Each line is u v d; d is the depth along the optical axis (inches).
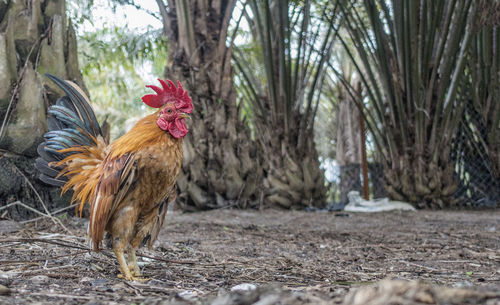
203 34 332.2
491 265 143.9
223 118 330.3
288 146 352.2
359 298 65.2
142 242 127.2
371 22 347.9
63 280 105.3
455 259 156.1
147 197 111.9
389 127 363.6
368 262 150.3
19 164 191.2
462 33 334.0
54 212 193.6
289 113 354.3
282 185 345.4
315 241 199.8
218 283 109.6
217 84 331.9
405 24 336.5
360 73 365.1
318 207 361.7
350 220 283.7
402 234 223.3
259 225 253.1
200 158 326.0
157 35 365.7
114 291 96.5
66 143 132.3
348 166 474.0
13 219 187.8
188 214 302.7
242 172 335.3
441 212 328.5
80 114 138.4
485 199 384.8
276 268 134.6
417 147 356.2
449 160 363.3
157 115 113.3
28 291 91.5
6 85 187.0
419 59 343.3
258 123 372.5
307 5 349.1
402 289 65.1
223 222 257.6
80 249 142.6
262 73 436.5
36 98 192.1
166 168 109.7
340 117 554.3
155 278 114.7
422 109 339.6
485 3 305.4
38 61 201.5
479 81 368.8
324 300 71.4
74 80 192.4
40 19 205.6
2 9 197.8
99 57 391.9
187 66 331.3
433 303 61.6
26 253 134.7
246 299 70.6
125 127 439.8
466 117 388.8
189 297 85.9
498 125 367.9
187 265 135.8
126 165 106.7
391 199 373.4
